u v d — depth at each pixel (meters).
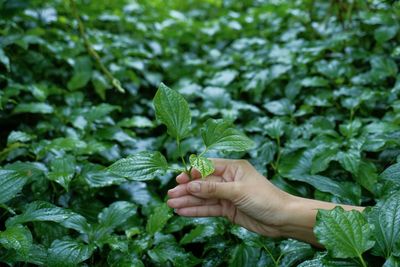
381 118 1.12
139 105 1.43
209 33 1.75
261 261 0.76
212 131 0.69
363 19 1.32
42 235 0.79
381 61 1.21
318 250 0.72
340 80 1.23
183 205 0.71
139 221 0.90
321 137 0.95
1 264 0.74
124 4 2.02
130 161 0.66
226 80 1.35
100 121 1.16
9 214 0.85
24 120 1.17
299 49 1.42
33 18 1.53
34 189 0.87
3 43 1.25
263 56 1.49
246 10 2.21
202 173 0.63
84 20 1.71
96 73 1.35
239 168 0.69
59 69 1.40
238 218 0.71
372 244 0.58
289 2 1.90
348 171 0.91
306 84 1.20
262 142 1.05
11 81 1.17
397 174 0.72
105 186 0.97
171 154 1.10
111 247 0.77
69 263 0.69
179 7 2.30
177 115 0.68
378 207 0.63
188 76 1.50
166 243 0.78
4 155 0.97
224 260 0.79
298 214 0.66
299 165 0.92
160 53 1.66
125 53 1.55
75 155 0.96
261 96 1.32
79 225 0.77
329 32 1.54
